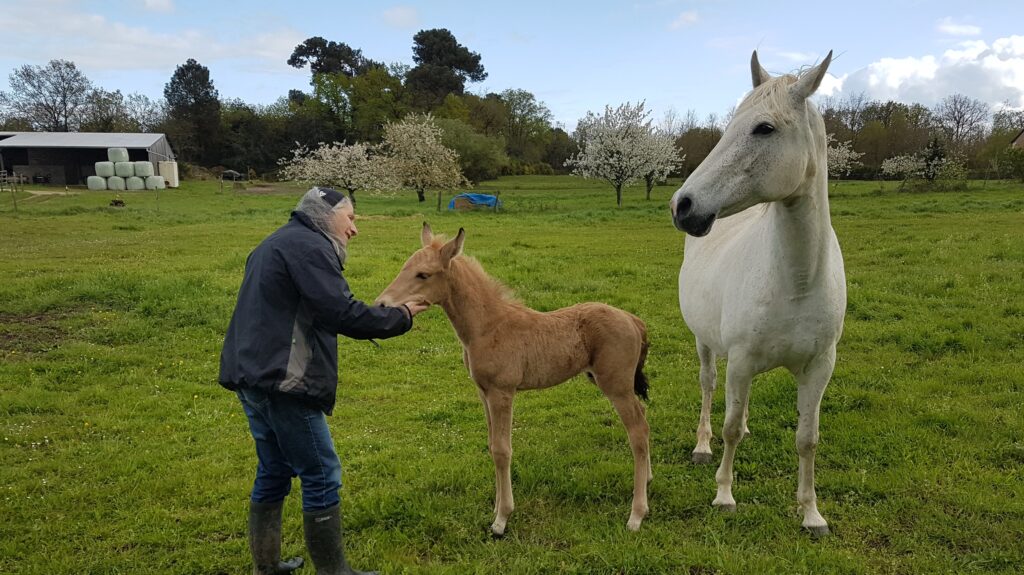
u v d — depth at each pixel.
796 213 3.16
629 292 9.99
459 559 3.36
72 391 6.04
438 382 6.35
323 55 83.06
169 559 3.39
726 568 3.19
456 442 4.87
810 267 3.22
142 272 10.90
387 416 5.48
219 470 4.37
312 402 2.85
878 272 10.51
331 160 36.12
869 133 48.16
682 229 3.11
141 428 5.19
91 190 42.94
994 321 7.38
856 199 28.34
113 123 68.06
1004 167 36.62
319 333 2.90
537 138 71.69
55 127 66.44
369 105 64.81
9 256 13.45
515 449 4.72
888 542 3.43
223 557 3.41
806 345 3.35
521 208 30.14
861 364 6.36
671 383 6.16
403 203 35.81
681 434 4.98
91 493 4.07
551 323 3.59
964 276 9.77
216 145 67.50
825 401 5.41
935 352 6.64
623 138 32.69
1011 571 3.09
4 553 3.43
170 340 7.56
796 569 3.18
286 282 2.78
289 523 3.73
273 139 66.88
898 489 3.90
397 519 3.78
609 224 21.77
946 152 35.62
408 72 75.06
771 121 2.96
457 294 3.48
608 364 3.62
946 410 5.02
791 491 4.01
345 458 4.61
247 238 17.05
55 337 7.55
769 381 5.84
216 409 5.59
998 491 3.83
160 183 46.25
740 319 3.52
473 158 48.59
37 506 3.94
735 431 3.69
